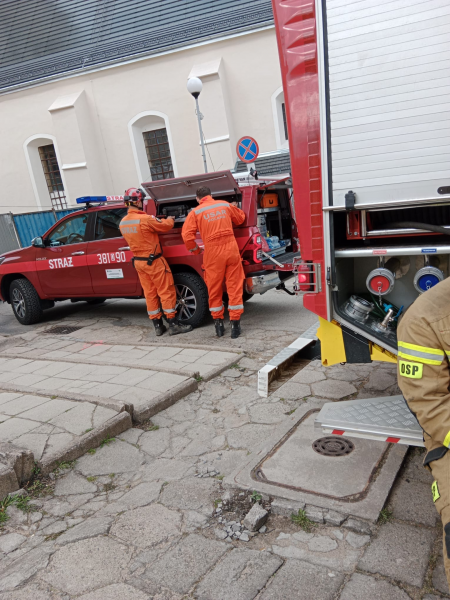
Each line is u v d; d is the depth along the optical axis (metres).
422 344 1.66
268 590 2.06
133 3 16.23
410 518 2.40
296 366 3.51
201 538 2.44
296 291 2.94
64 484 3.06
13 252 8.06
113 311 8.42
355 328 2.89
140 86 14.98
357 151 2.51
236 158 14.59
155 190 6.33
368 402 2.90
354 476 2.71
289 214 7.21
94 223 7.11
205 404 4.09
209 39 13.94
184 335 6.26
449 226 2.84
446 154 2.33
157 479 3.04
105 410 3.79
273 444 3.17
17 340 7.08
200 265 6.19
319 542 2.31
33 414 3.83
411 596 1.96
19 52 17.33
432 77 2.29
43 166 17.34
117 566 2.29
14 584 2.23
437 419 1.65
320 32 2.47
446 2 2.22
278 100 13.97
